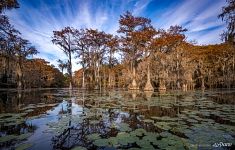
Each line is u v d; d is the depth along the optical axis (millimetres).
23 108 7902
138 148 3068
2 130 4371
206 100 10617
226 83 36094
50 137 3850
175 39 28641
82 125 4840
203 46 40500
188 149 3023
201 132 3969
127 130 4227
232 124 4695
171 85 33469
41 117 5895
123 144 3299
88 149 3148
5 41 18672
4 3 16188
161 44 27953
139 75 30125
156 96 14094
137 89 28578
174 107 7867
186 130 4133
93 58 34781
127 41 29359
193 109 7254
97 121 5285
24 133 4105
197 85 42438
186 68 31781
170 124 4742
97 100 11219
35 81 47844
